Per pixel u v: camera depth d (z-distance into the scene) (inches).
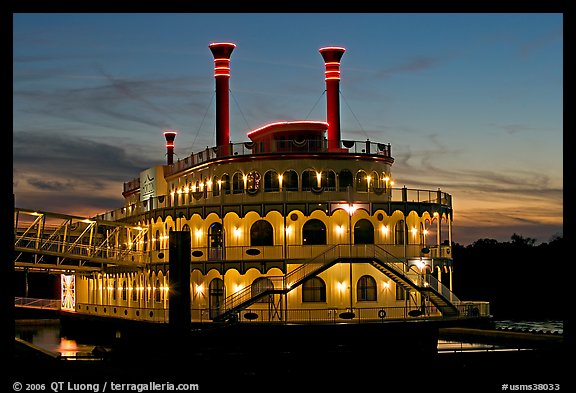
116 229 3166.8
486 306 2539.4
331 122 2883.9
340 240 2500.0
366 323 2342.5
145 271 2930.6
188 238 2196.1
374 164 2603.3
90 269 3189.0
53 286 5064.0
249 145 2632.9
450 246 2709.2
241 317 2396.7
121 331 2945.4
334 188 2529.5
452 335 3078.2
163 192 3257.9
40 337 3368.6
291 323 2342.5
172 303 2174.0
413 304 2551.7
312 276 2396.7
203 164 2746.1
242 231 2539.4
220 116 2942.9
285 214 2474.2
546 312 4532.5
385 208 2501.2
